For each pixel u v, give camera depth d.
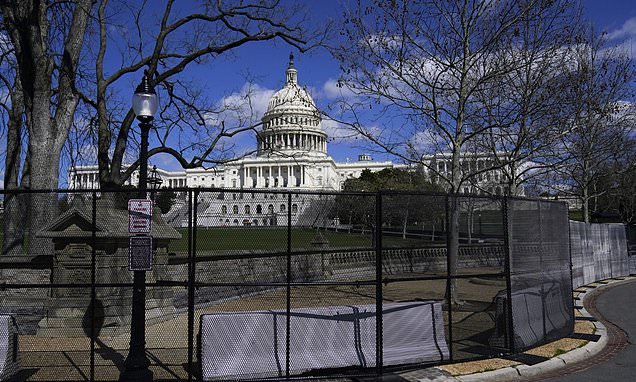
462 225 16.77
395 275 18.47
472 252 15.62
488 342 9.53
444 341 8.70
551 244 10.36
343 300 15.95
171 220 11.07
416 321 8.54
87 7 15.91
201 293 14.09
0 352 7.21
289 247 7.65
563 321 10.46
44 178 15.35
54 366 8.12
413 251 18.33
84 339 10.33
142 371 6.88
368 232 15.19
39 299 11.27
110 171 15.93
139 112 7.22
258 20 17.73
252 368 7.31
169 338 10.25
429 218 14.95
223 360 7.23
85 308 10.85
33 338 10.42
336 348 7.88
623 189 35.75
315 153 109.19
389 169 89.94
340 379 7.38
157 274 12.45
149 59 16.89
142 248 6.96
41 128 15.40
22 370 7.84
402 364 8.10
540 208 10.09
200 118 19.39
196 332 10.76
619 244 25.50
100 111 16.16
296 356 7.58
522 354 8.84
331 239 14.42
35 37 15.38
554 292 10.33
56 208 11.53
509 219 9.26
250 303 14.92
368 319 8.23
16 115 23.89
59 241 11.10
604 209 47.44
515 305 9.11
